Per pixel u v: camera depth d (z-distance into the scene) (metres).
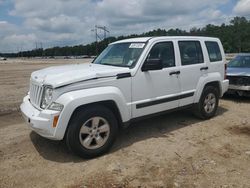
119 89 4.80
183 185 3.69
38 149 4.90
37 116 4.32
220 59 7.03
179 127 6.12
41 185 3.72
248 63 9.88
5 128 6.11
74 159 4.51
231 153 4.71
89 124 4.46
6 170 4.14
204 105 6.57
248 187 3.64
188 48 6.18
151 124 6.33
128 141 5.29
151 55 5.33
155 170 4.11
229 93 9.09
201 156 4.59
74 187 3.66
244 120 6.67
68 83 4.29
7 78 18.27
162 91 5.52
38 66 37.16
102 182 3.78
